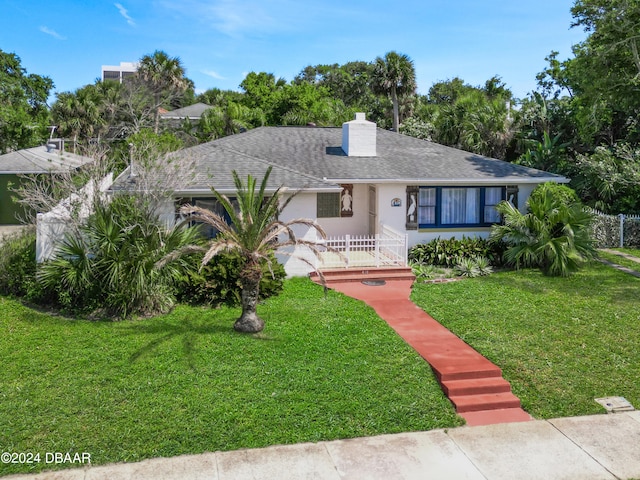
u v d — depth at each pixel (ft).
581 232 62.54
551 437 30.37
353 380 34.88
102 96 130.41
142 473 26.02
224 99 178.70
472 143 102.47
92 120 125.18
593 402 33.83
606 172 79.82
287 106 151.74
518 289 54.65
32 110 150.61
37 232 50.21
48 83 154.20
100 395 32.12
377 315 46.47
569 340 41.93
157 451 27.48
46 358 36.86
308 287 54.29
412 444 29.27
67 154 95.50
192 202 56.34
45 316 44.83
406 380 35.24
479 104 109.19
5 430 28.60
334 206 70.59
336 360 37.40
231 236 40.91
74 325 42.98
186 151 61.77
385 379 35.19
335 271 57.62
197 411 30.81
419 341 41.39
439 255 63.98
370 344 40.14
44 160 91.35
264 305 48.26
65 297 45.62
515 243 63.21
